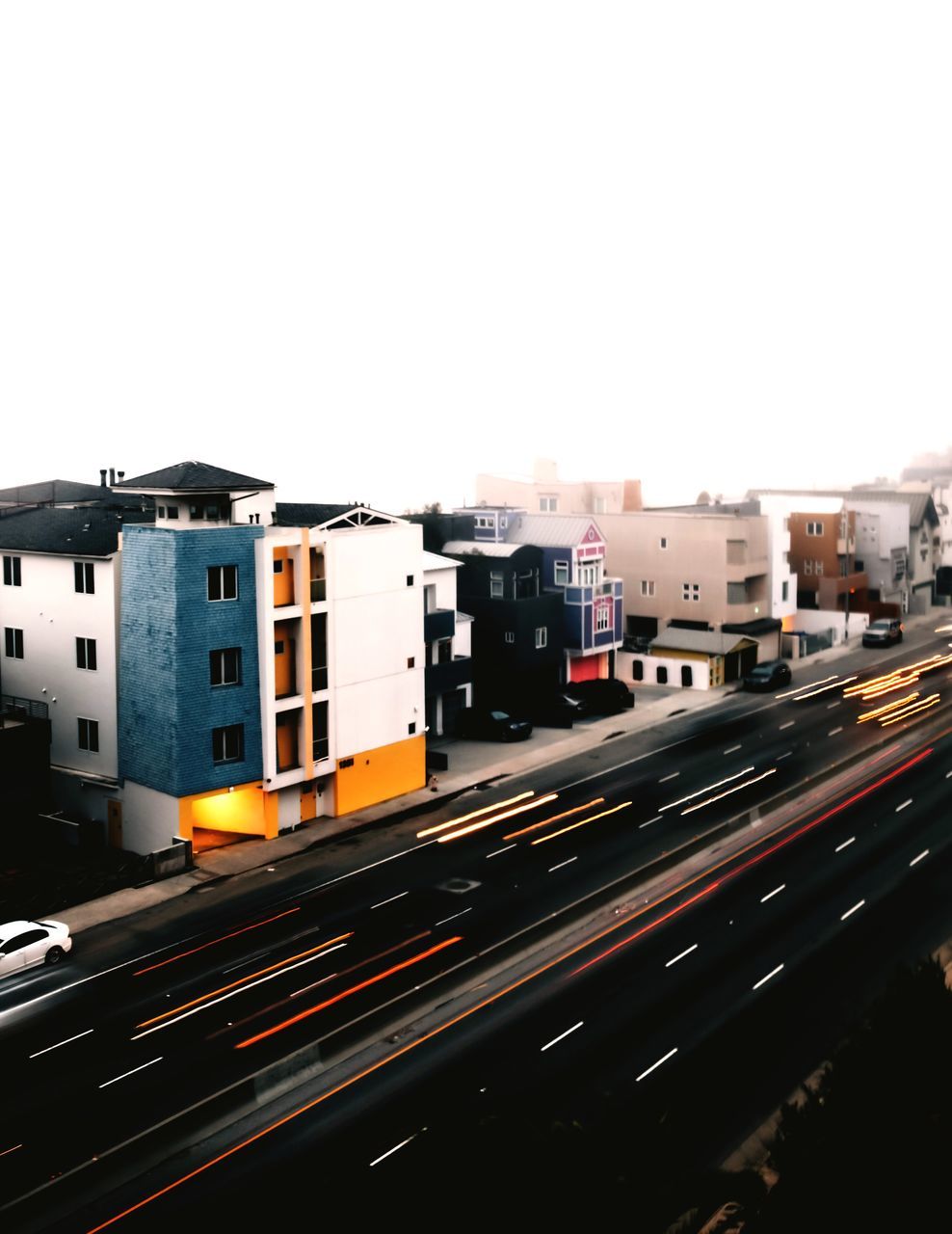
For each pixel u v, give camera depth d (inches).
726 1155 910.4
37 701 1916.8
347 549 1867.6
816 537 3666.3
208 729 1704.0
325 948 1355.8
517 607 2571.4
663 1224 730.8
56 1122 995.3
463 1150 767.7
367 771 1941.4
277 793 1797.5
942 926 1366.9
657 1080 1030.4
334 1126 973.2
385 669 1961.1
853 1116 776.9
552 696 2600.9
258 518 2298.2
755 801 1905.8
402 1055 1096.2
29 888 1563.7
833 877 1544.0
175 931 1421.0
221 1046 1121.4
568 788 2031.3
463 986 1243.8
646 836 1738.4
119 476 2642.7
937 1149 746.2
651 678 2974.9
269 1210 856.9
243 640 1729.8
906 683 2903.5
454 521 2896.2
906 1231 700.7
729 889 1518.2
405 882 1571.1
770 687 2856.8
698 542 3125.0
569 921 1421.0
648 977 1253.7
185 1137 969.5
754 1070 1045.2
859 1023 1000.2
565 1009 1179.9
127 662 1738.4
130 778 1763.0
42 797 1724.9
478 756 2271.2
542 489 4082.2
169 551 1647.4
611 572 3299.7
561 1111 977.5
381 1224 720.3
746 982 1230.3
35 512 2033.7
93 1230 849.5
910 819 1782.7
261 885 1577.3
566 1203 703.1
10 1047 1133.1
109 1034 1153.4
